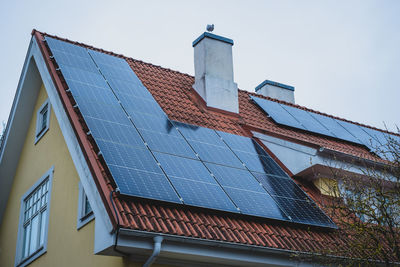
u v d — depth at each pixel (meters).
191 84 19.22
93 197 11.23
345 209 13.02
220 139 15.27
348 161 16.70
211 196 11.98
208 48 18.48
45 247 15.29
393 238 12.09
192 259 11.21
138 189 10.98
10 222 18.95
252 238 11.64
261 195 13.14
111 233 10.13
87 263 12.65
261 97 21.70
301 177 15.69
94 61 17.14
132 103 15.05
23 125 19.17
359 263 12.20
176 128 14.65
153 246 10.34
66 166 15.31
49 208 15.80
